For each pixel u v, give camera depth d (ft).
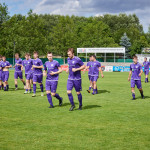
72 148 16.53
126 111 29.07
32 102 35.68
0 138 18.60
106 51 213.25
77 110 29.58
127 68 156.97
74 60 28.60
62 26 243.19
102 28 270.87
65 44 234.99
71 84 29.22
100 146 16.94
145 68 75.92
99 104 34.24
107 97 41.60
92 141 17.98
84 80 80.59
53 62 31.27
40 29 215.31
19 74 51.83
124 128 21.48
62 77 93.09
